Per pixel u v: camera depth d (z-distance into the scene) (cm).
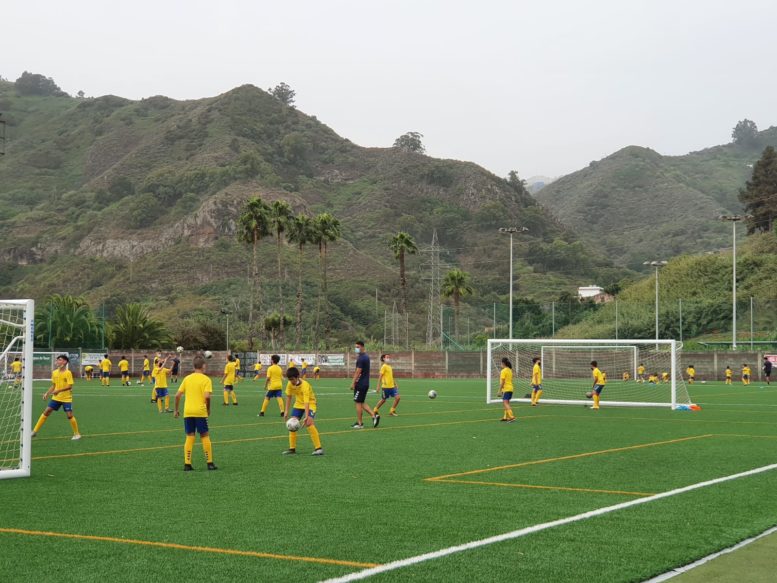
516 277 15975
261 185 17250
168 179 17912
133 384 5566
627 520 991
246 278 13012
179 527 945
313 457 1625
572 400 3834
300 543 866
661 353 6738
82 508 1062
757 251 10538
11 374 1975
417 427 2359
